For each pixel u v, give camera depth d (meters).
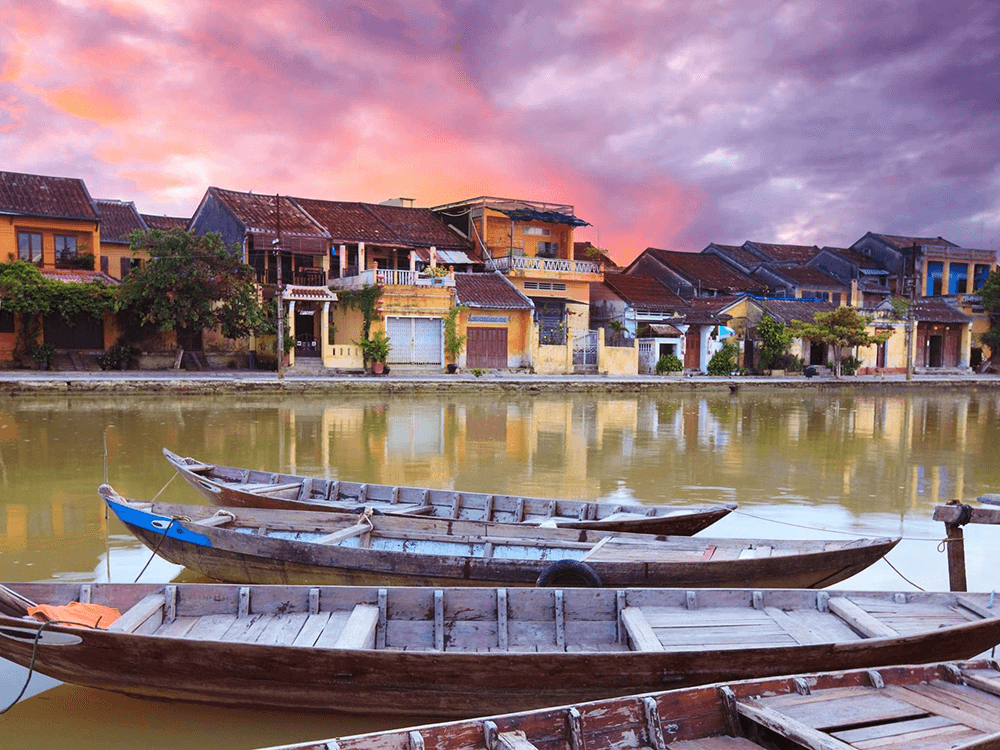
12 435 17.56
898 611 6.62
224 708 5.90
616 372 40.72
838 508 12.86
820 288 53.25
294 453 16.52
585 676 5.57
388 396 29.30
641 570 7.51
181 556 8.21
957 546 8.01
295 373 32.47
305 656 5.46
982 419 26.84
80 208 33.06
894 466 17.00
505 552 8.50
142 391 25.94
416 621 6.49
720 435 21.11
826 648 5.75
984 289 53.03
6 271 29.20
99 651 5.57
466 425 21.70
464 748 4.49
